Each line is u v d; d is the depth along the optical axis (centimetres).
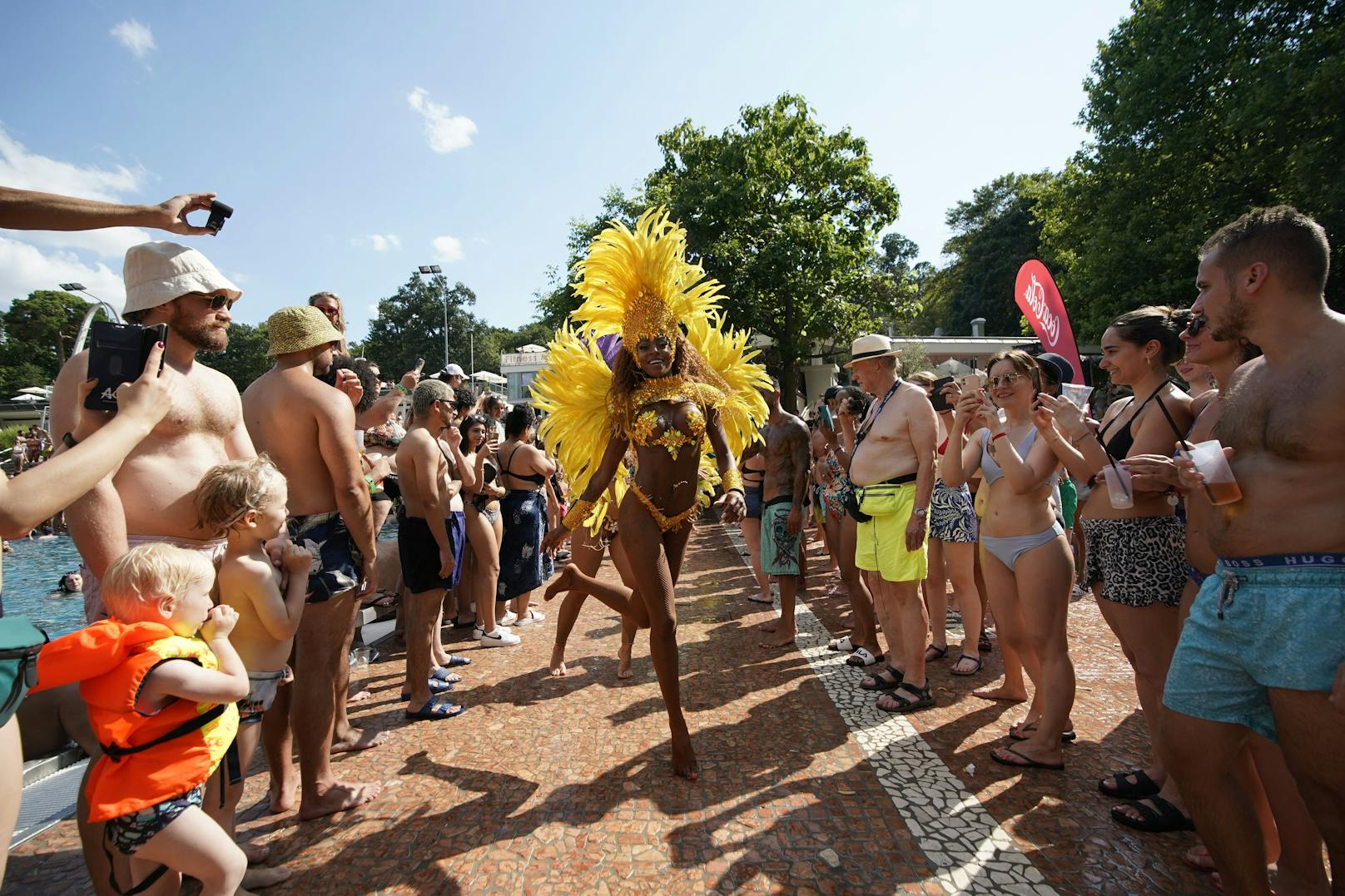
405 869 236
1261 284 174
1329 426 165
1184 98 1733
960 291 4347
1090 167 2028
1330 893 203
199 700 180
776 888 219
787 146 2077
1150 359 271
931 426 354
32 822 268
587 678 425
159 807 177
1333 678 164
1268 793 210
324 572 269
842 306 2059
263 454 233
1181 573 254
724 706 372
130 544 212
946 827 250
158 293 220
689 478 309
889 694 364
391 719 371
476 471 483
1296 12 1562
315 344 279
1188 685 193
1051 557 297
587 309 331
